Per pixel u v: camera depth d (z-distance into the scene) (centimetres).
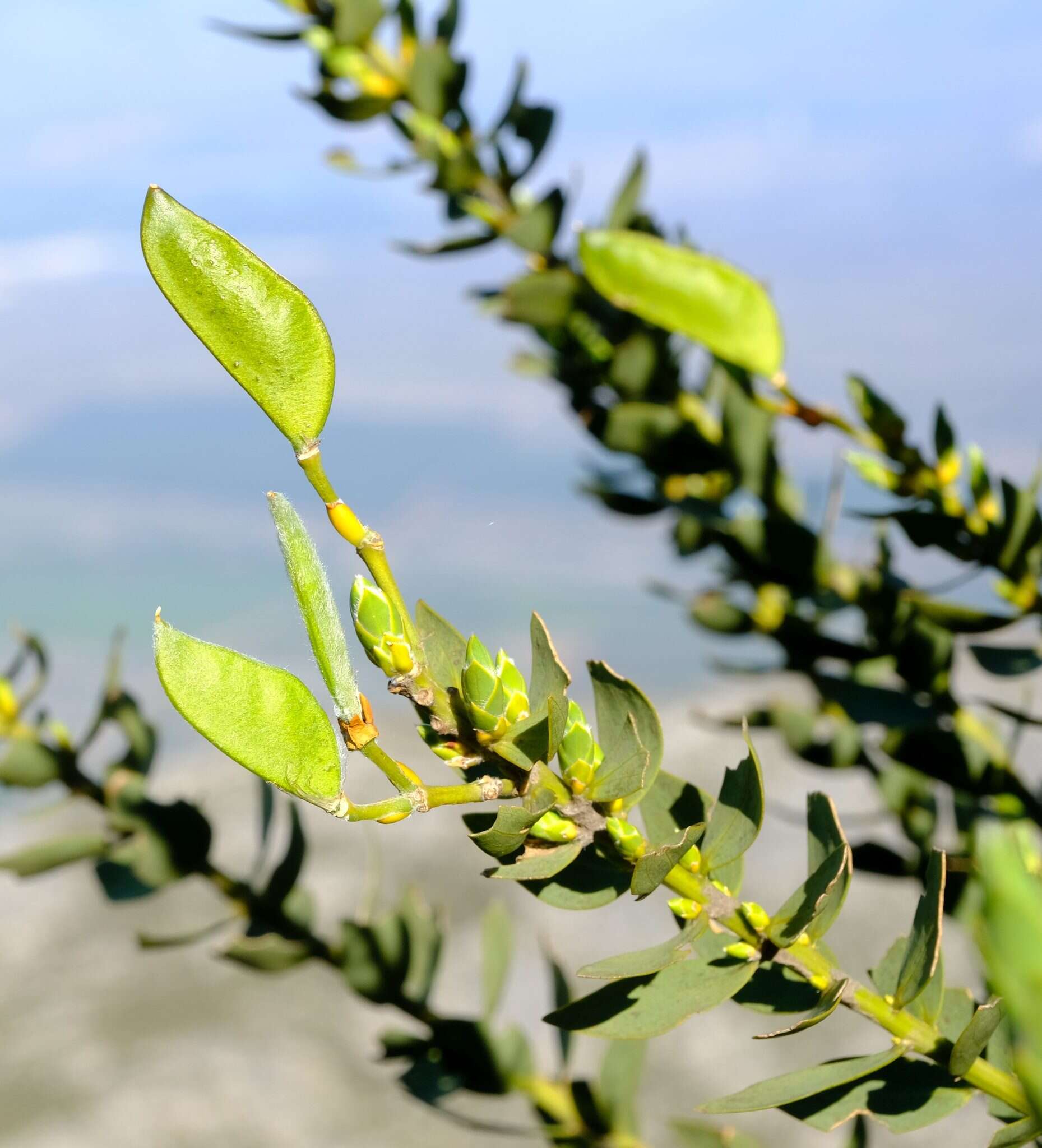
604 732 27
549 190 46
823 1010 27
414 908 42
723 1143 36
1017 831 36
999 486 36
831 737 42
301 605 25
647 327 45
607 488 47
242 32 48
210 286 25
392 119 49
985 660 36
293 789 25
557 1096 41
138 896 42
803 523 43
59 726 44
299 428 25
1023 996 15
